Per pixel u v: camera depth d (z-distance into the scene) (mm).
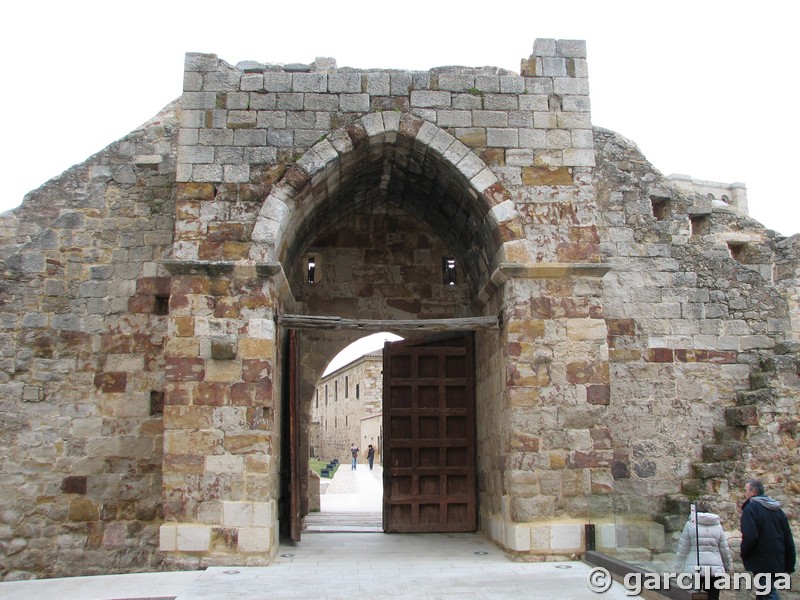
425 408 13750
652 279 13148
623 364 12812
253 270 10312
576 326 10578
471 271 13516
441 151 10984
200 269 10305
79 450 12008
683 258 13281
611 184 13469
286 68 11227
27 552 11672
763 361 12836
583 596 8117
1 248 12578
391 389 13828
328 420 64500
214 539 9695
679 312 13070
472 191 11031
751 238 13961
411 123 11031
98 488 11898
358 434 54656
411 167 12000
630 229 13312
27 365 12188
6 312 12328
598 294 10688
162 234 12711
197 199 10602
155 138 13344
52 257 12562
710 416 12758
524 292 10648
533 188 10969
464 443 13641
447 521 13398
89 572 11617
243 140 10820
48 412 12094
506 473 10633
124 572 11609
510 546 10234
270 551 9906
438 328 11242
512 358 10453
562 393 10391
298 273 14695
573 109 11258
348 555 10859
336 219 14109
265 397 10070
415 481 13492
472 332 13977
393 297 14742
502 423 11094
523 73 11422
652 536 9500
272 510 10133
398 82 11195
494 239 11125
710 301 13156
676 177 25609
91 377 12234
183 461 9852
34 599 8234
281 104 10984
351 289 14750
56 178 13172
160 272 12570
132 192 12883
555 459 10203
